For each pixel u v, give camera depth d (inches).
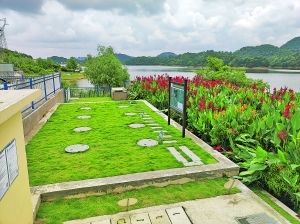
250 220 124.7
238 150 199.0
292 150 163.3
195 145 212.5
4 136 86.3
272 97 333.1
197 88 399.2
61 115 324.8
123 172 162.1
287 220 125.7
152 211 130.5
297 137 169.0
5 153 86.6
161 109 394.6
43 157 187.2
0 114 73.7
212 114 246.1
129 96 491.2
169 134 242.5
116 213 128.9
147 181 153.5
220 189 152.8
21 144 103.8
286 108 220.2
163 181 156.3
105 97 561.0
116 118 307.1
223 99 311.6
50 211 130.4
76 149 202.5
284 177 144.3
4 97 97.4
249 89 394.6
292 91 374.9
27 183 109.7
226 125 224.1
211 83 443.8
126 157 186.7
